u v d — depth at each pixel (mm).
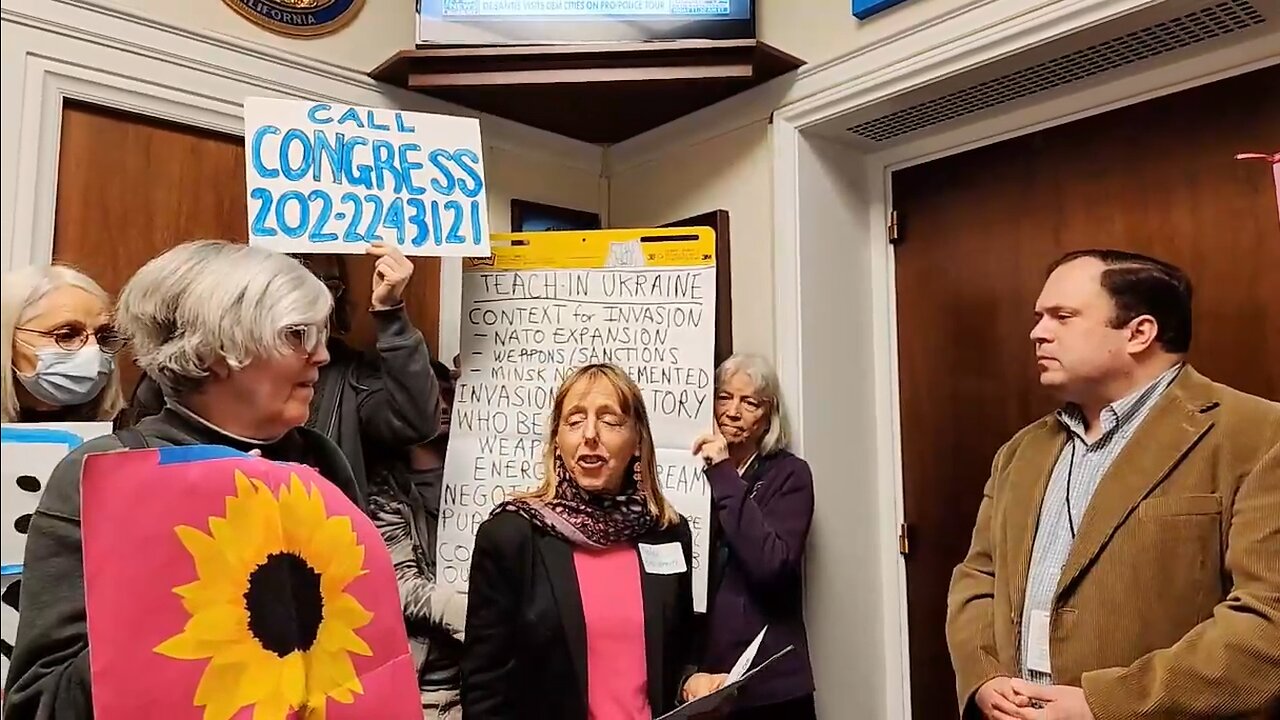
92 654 742
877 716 2014
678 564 1452
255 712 793
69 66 1624
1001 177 1925
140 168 1722
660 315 1847
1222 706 1092
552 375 1838
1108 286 1334
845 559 1991
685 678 1438
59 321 1282
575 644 1313
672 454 1789
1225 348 1586
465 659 1338
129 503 789
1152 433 1269
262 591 834
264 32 1891
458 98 2098
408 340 1573
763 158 2082
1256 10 1499
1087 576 1262
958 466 1949
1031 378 1842
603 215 2449
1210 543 1192
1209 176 1622
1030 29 1622
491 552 1352
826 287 2035
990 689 1316
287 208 1542
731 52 1929
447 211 1678
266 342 926
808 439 1950
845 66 1914
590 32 1933
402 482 1738
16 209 1537
